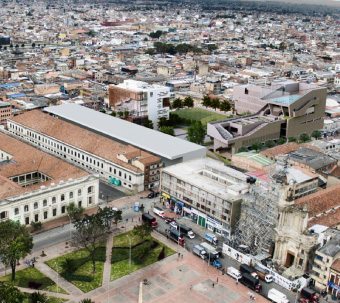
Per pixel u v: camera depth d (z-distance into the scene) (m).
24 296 152.25
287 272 177.88
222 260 187.88
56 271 174.38
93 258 175.75
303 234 176.25
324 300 165.38
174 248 194.75
